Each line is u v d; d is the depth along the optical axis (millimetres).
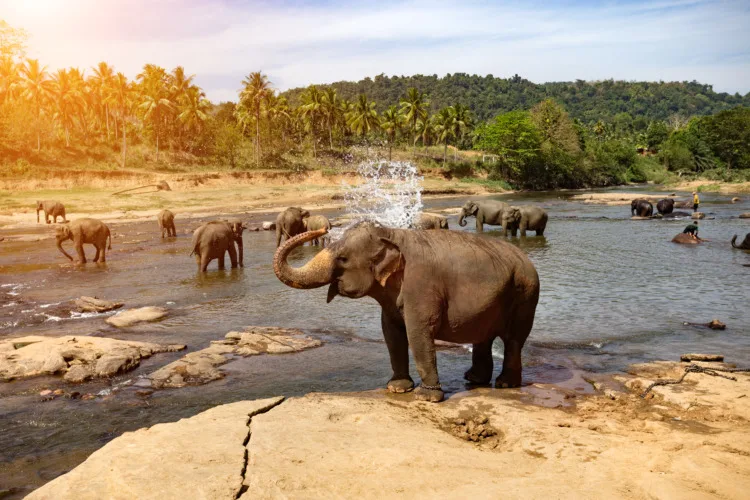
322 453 5055
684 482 4441
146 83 84500
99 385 8547
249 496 4324
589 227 32406
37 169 61812
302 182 75500
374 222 7023
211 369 8883
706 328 11023
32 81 74875
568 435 5566
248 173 73250
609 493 4289
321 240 26656
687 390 7102
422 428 5820
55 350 9578
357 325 11719
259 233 32750
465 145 127125
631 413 6457
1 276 19078
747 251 21766
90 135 81875
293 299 14438
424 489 4453
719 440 5395
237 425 5668
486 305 6809
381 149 102062
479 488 4406
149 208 52438
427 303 6699
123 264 21281
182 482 4469
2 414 7477
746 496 4207
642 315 12164
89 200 53625
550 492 4297
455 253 6789
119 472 4637
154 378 8609
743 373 7902
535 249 23250
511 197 68000
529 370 8438
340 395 7008
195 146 84750
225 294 15195
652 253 21609
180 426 5695
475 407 6488
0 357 9352
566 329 11070
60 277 18625
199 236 18562
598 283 15828
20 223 40781
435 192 72188
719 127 110562
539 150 86688
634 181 105125
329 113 94500
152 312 12758
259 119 89312
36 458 6285
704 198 57094
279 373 8758
